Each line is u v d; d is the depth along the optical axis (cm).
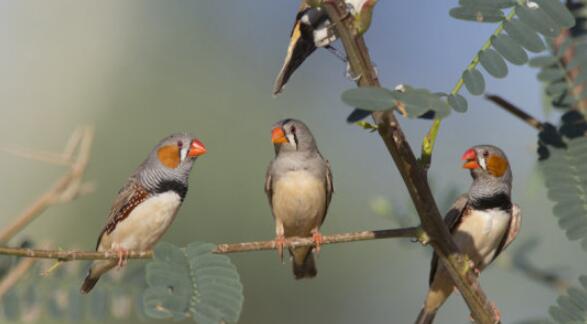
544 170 691
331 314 1609
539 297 1319
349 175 1738
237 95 1811
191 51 1867
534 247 834
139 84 1812
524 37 578
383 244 1670
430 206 612
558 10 585
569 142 693
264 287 1577
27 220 585
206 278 519
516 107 714
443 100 495
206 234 1572
